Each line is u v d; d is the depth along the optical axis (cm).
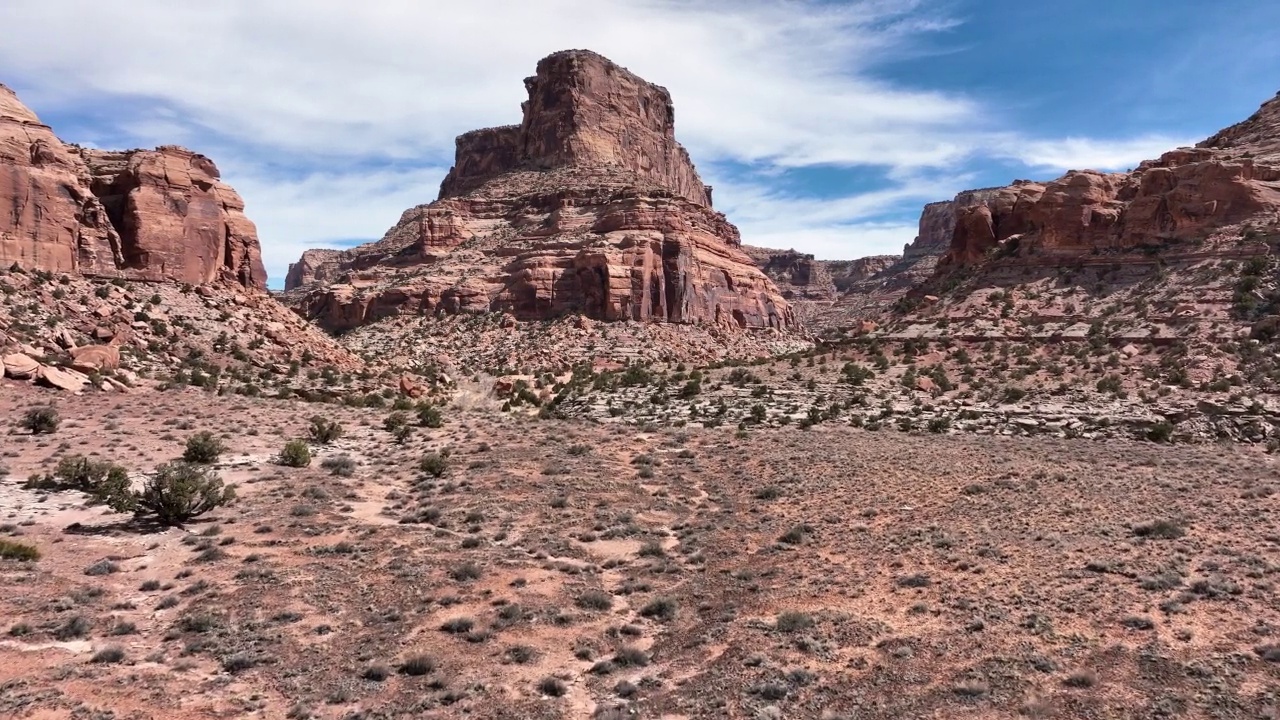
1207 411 5688
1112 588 2123
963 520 2981
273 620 1978
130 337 6606
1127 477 3762
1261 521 2830
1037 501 3234
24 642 1706
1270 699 1465
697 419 6544
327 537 2794
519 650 1877
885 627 1961
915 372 7419
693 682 1709
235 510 3036
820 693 1614
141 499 2825
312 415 5925
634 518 3275
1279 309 6850
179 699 1517
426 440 5256
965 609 2047
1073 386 6538
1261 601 1988
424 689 1658
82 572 2230
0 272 6372
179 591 2142
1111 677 1595
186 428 4709
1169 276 7962
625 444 5269
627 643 1980
